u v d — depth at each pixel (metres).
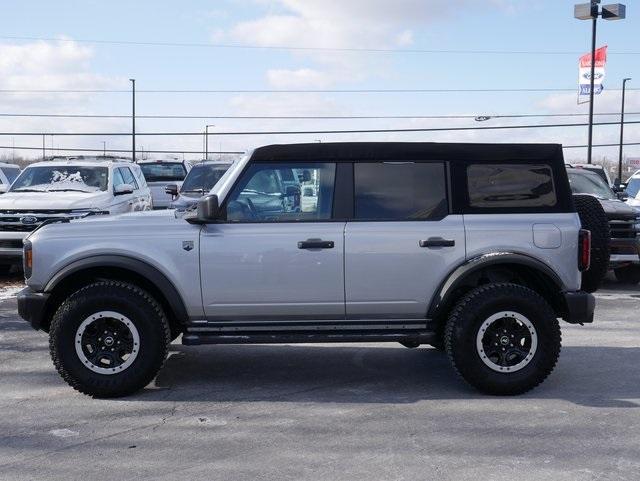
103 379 6.39
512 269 6.80
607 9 24.17
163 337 6.48
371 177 6.61
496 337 6.48
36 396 6.55
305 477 4.76
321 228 6.50
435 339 6.62
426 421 5.85
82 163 14.66
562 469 4.88
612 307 11.02
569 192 6.68
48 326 6.91
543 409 6.14
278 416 5.99
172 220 6.65
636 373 7.27
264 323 6.57
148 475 4.80
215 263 6.46
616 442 5.38
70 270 6.43
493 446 5.30
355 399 6.45
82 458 5.11
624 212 12.52
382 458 5.07
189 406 6.26
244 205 6.57
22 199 13.05
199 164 17.33
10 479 4.75
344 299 6.53
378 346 8.41
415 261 6.51
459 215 6.58
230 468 4.91
